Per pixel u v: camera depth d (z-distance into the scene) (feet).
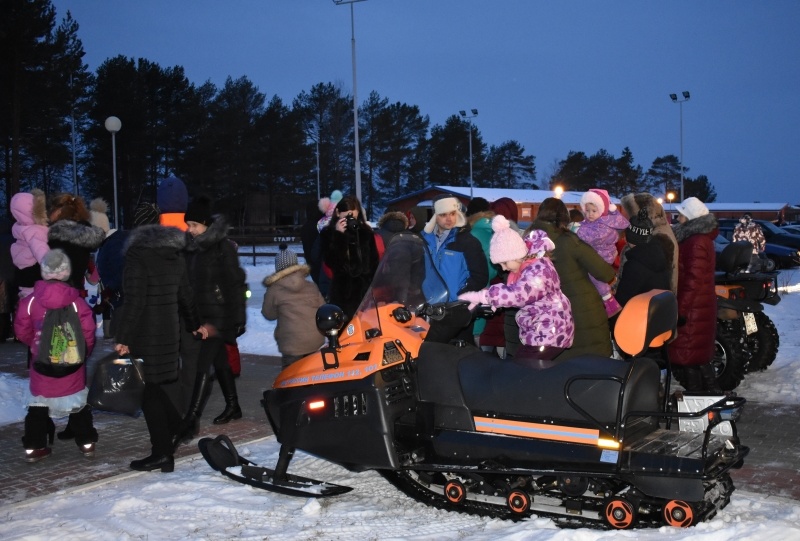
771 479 16.47
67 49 134.00
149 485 16.99
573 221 29.43
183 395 19.79
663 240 19.24
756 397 23.90
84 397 18.93
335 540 13.80
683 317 20.59
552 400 13.83
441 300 16.53
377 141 224.53
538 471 13.52
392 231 25.75
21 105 126.62
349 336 15.79
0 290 36.83
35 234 27.40
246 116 193.16
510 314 18.71
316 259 25.86
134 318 17.43
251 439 20.84
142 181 175.94
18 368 31.17
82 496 16.52
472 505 14.96
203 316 20.34
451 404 14.69
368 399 14.75
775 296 27.30
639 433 14.11
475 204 23.59
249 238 133.28
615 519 13.39
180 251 18.33
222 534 14.19
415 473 15.93
